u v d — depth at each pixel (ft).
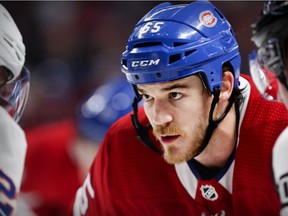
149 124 14.70
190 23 12.72
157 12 13.14
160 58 12.30
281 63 11.13
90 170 15.88
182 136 12.98
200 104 12.87
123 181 15.14
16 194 11.62
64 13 38.01
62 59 37.60
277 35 11.07
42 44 37.65
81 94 36.35
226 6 35.06
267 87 12.16
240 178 13.87
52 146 26.40
